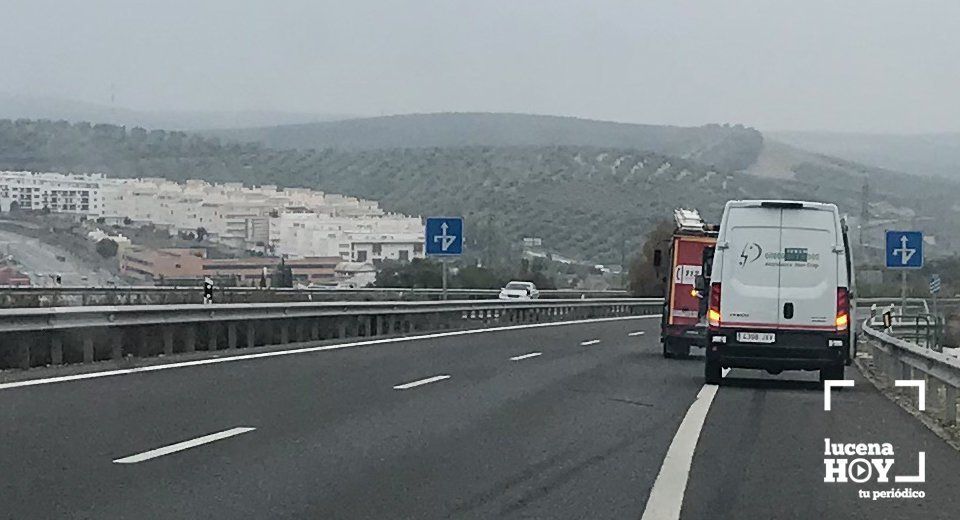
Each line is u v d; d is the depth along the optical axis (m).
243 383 18.41
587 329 43.69
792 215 20.02
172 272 62.31
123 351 22.55
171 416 14.33
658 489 10.49
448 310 39.31
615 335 39.53
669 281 29.80
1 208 76.44
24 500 9.34
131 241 69.31
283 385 18.31
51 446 11.88
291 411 15.24
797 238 19.98
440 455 12.13
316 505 9.52
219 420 14.14
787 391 20.23
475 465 11.59
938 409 17.97
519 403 16.95
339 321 31.83
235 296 44.09
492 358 25.62
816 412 16.86
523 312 48.41
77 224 74.06
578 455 12.34
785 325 19.94
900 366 21.36
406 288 65.25
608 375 22.36
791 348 19.91
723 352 20.09
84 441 12.24
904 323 39.97
